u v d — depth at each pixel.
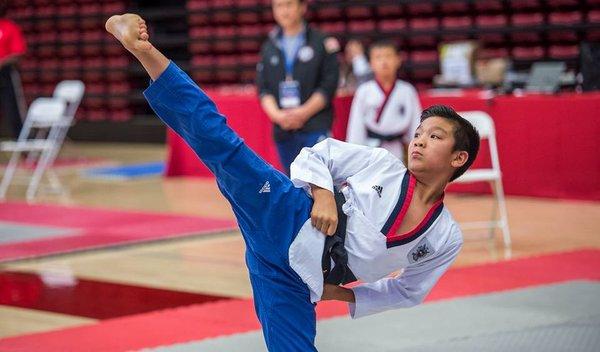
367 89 10.36
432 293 7.78
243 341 6.41
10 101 18.66
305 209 4.07
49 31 24.61
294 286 4.14
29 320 7.29
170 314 7.30
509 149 12.91
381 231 4.09
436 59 19.02
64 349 6.36
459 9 18.70
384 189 4.14
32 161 18.98
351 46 16.69
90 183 16.00
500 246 9.88
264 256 4.11
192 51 22.39
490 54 18.25
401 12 19.39
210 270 9.05
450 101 13.19
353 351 6.20
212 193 14.33
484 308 7.28
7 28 18.00
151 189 14.97
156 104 3.94
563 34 17.59
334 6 20.06
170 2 23.64
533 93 13.18
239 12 21.56
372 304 4.38
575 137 12.46
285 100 9.55
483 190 13.18
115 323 7.06
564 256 9.29
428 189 4.15
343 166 4.23
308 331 4.16
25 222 12.02
